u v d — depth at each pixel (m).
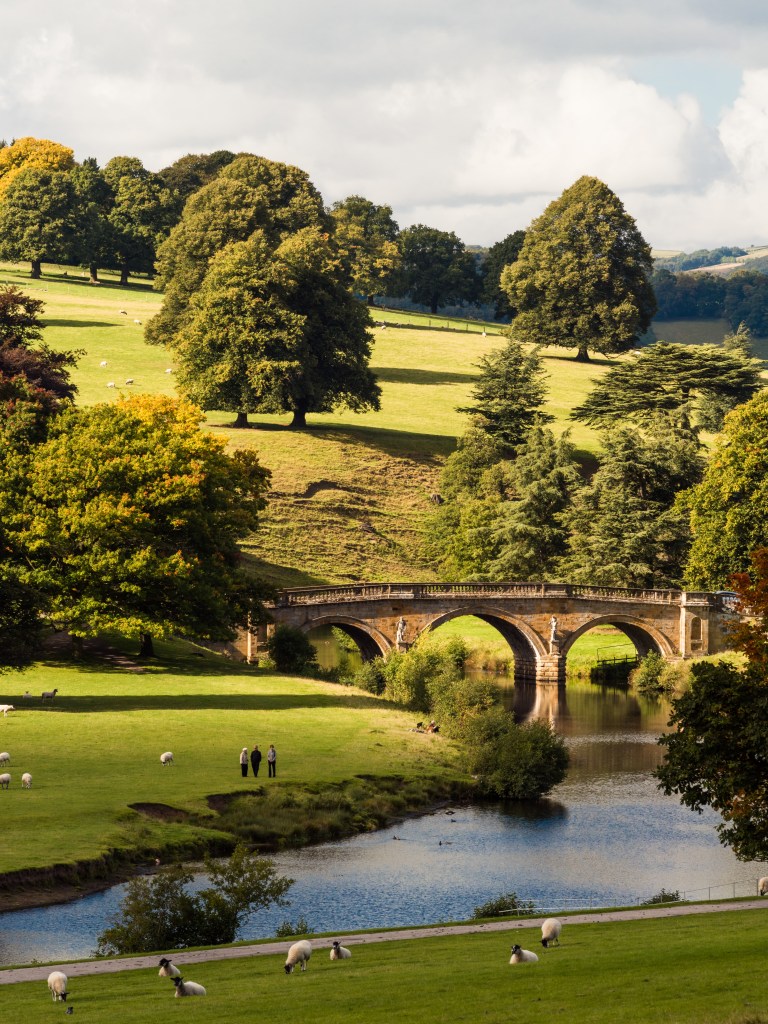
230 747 70.00
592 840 60.72
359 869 53.97
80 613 86.31
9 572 83.88
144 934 38.06
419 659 93.44
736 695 43.50
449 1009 23.23
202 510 92.69
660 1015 21.64
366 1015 23.16
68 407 97.69
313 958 30.48
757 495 113.25
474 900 49.59
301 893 49.84
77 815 54.00
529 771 70.19
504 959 28.03
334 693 90.50
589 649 127.12
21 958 38.62
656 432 140.88
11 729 69.56
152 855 51.59
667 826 64.06
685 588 126.19
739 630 48.25
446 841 59.84
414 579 137.38
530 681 117.56
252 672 96.38
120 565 86.25
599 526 128.12
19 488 89.88
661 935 29.73
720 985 23.61
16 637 78.44
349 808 62.50
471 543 137.00
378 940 33.81
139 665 93.44
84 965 31.58
